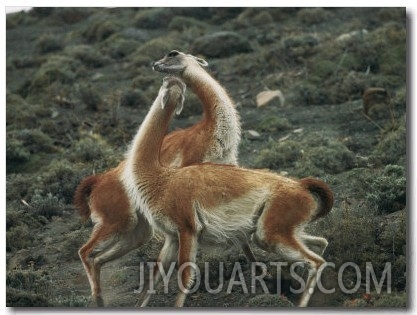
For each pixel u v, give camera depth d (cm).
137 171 3906
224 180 3781
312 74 9619
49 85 10794
